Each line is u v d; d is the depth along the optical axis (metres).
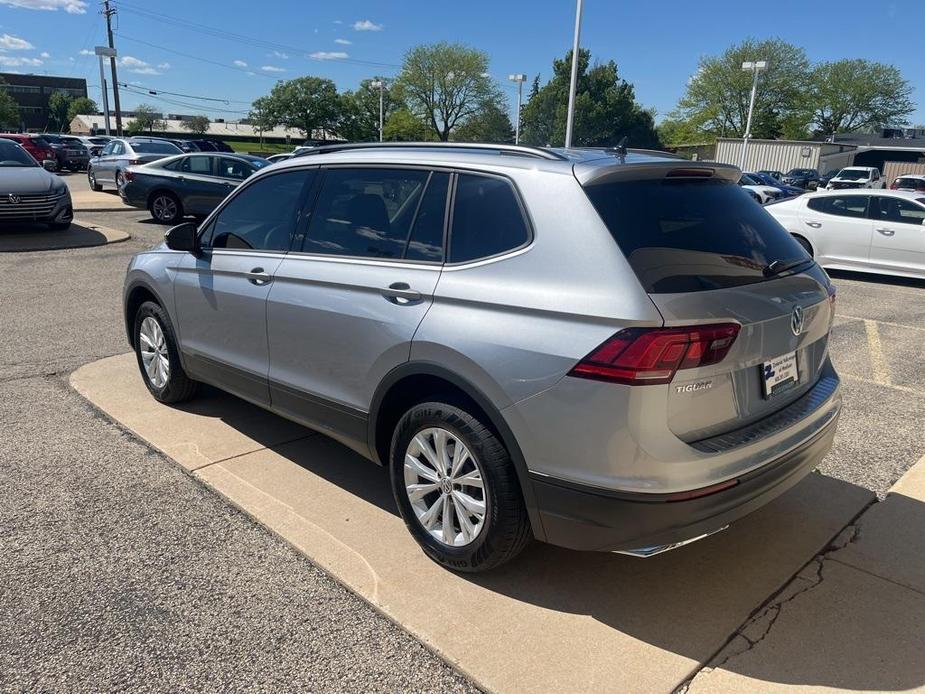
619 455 2.50
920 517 3.67
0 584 2.98
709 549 3.36
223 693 2.44
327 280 3.47
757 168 49.19
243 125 111.69
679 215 2.87
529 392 2.64
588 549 2.70
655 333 2.43
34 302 8.09
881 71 76.62
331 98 84.50
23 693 2.41
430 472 3.13
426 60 69.56
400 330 3.08
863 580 3.13
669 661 2.62
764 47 71.19
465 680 2.52
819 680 2.54
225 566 3.14
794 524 3.59
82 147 38.47
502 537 2.88
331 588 3.01
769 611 2.91
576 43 24.16
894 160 62.53
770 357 2.80
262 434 4.57
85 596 2.92
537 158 2.98
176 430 4.61
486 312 2.82
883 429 4.91
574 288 2.61
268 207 4.04
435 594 2.98
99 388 5.33
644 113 58.16
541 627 2.79
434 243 3.13
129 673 2.51
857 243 11.59
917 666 2.61
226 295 4.11
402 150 3.47
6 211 11.84
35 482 3.86
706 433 2.64
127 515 3.54
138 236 13.57
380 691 2.46
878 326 8.25
